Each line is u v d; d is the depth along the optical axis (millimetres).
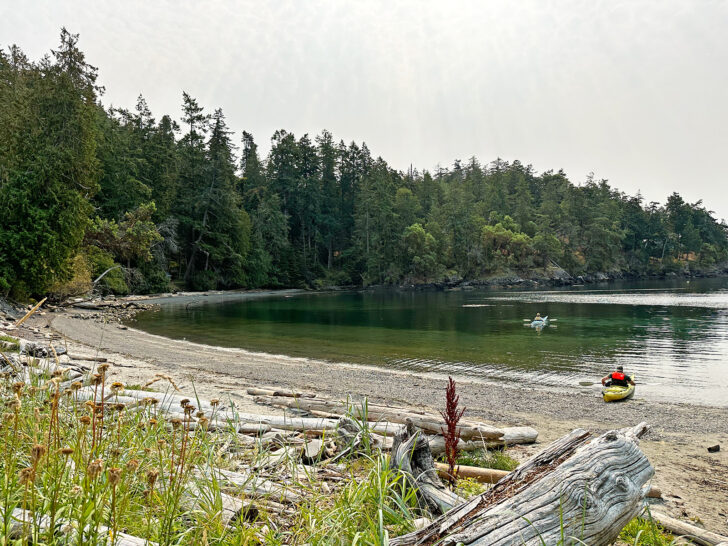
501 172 141875
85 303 36312
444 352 21078
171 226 58406
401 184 114000
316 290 80375
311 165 93688
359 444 5266
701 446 9352
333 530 2711
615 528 2713
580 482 2670
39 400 3730
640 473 2947
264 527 2963
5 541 1919
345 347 22312
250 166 86375
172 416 6742
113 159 52156
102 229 43562
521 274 94938
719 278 118875
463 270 91250
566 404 12539
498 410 11602
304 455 5156
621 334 26969
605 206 116312
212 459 3732
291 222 87188
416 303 52844
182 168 67062
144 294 53656
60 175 28203
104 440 3127
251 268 71625
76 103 28719
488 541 2434
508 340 24766
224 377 14547
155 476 2256
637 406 12516
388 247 87562
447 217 97062
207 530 2504
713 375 16750
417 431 3803
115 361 15859
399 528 2930
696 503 6496
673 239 124188
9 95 31000
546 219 108688
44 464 2447
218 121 69125
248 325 30672
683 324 31703
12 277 26891
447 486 3975
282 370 16297
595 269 106938
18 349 10734
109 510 2375
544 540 2436
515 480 2896
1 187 27438
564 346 22781
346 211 97688
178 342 22688
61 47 28594
